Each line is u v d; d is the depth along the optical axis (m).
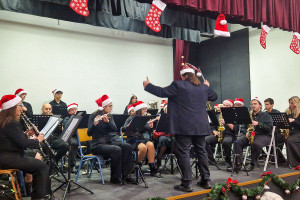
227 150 4.97
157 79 8.98
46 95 7.10
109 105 4.18
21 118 3.30
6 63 6.61
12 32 6.70
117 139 4.53
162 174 4.62
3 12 6.58
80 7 4.11
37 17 7.02
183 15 6.11
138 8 5.70
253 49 8.28
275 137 5.07
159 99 8.98
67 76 7.42
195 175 4.38
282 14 5.77
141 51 8.70
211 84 9.37
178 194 3.33
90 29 7.80
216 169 4.89
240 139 4.83
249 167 4.75
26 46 6.87
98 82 7.88
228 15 5.28
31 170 2.97
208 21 6.50
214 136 5.41
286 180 4.41
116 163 3.97
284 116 4.77
